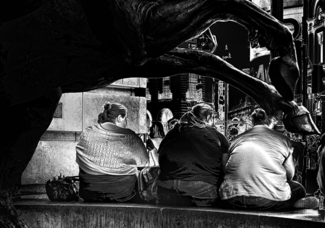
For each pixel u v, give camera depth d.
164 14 5.16
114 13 5.10
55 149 9.41
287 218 5.87
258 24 5.60
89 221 7.05
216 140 7.18
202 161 7.04
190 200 7.04
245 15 5.52
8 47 5.21
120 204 7.23
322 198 6.86
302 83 9.23
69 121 9.63
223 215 6.37
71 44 5.29
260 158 6.68
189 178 7.02
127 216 6.93
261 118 7.07
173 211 6.70
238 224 6.26
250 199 6.63
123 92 10.59
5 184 6.00
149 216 6.82
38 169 9.20
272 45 5.73
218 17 5.64
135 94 10.73
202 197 7.00
